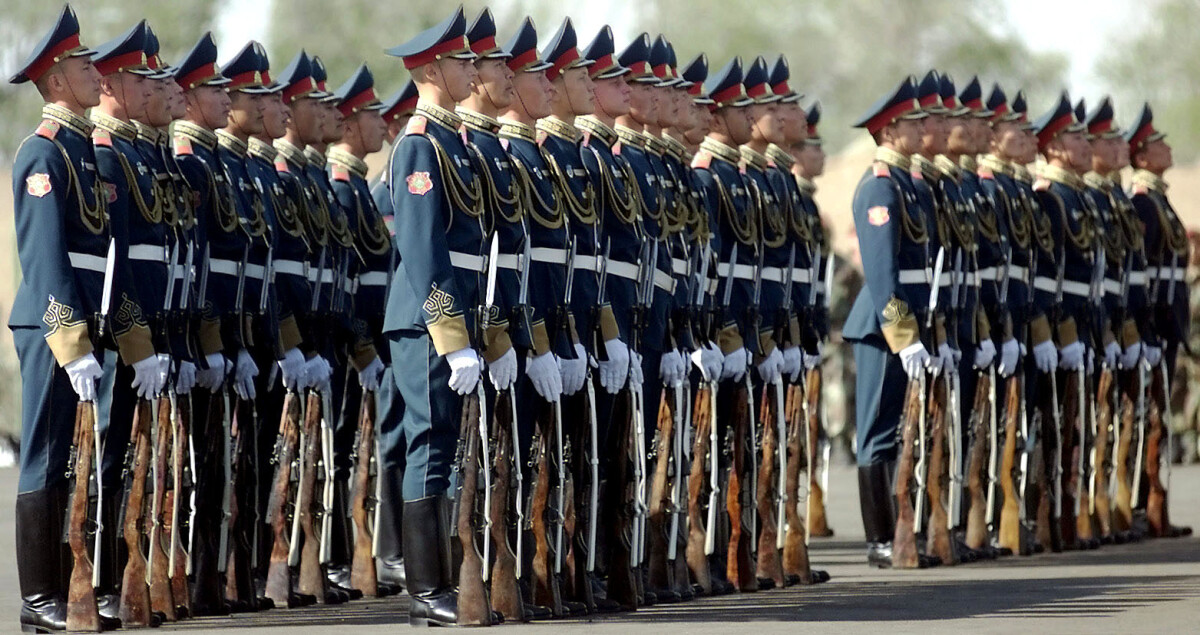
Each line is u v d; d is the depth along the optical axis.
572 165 18.38
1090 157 26.05
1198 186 88.31
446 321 16.50
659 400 19.34
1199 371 39.94
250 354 19.14
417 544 16.95
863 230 22.31
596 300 18.23
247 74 19.88
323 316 20.47
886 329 22.22
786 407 21.47
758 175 21.53
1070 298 25.64
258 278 19.45
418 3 91.69
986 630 16.66
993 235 24.03
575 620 17.50
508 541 17.14
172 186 18.03
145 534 17.44
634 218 18.81
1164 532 26.97
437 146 16.81
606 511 18.55
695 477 19.77
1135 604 18.61
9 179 80.38
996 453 23.81
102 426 17.41
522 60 17.92
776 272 21.42
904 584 20.86
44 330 16.48
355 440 21.08
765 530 20.62
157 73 17.91
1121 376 26.80
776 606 18.73
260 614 18.81
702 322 19.95
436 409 16.89
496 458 16.95
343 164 21.95
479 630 16.55
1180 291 27.75
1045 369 24.81
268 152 20.38
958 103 23.69
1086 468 25.73
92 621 16.77
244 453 18.97
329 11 90.88
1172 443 40.41
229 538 18.89
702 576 19.72
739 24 105.81
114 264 16.91
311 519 19.88
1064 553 24.70
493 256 16.80
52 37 16.80
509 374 16.86
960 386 23.52
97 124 17.70
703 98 20.83
